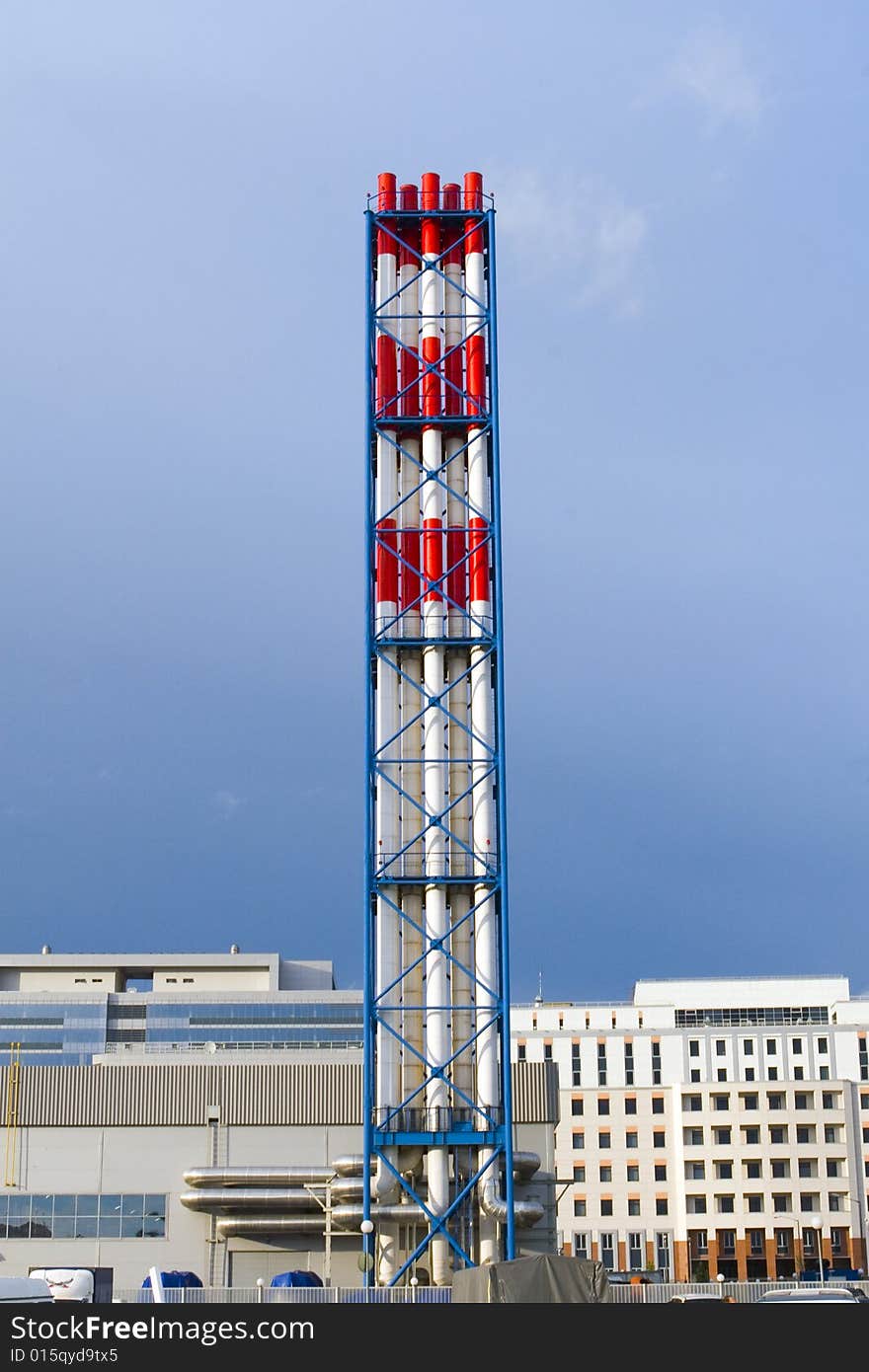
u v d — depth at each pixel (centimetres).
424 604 7731
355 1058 10481
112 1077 8038
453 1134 7119
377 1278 7094
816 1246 17175
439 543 7825
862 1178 17525
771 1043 18838
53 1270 5025
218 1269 7775
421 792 7600
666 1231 17688
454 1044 7388
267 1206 7694
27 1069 8031
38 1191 7881
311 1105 8006
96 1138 7956
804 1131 17625
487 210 8225
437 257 8175
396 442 7962
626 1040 18900
